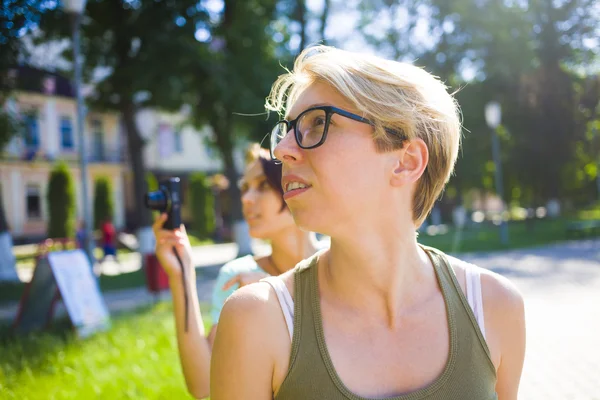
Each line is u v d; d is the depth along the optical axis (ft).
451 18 77.00
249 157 6.72
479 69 80.43
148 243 48.39
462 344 3.45
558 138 78.79
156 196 5.43
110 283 40.37
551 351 17.92
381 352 3.35
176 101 48.93
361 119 3.24
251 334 3.25
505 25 75.87
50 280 22.45
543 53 78.84
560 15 78.18
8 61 41.55
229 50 48.80
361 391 3.24
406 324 3.44
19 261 66.90
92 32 44.62
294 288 3.48
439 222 99.55
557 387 14.60
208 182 93.56
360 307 3.43
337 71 3.25
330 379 3.21
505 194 95.25
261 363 3.26
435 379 3.34
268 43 51.24
